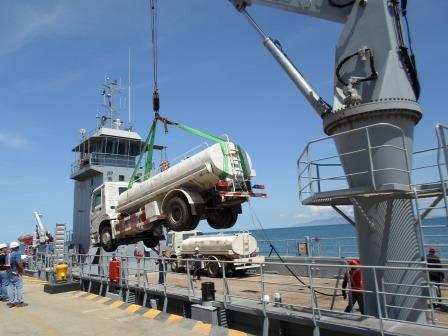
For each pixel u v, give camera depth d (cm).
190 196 1077
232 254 1969
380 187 660
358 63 758
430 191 686
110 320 1028
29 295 1508
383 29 741
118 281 1470
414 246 704
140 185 1262
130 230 1321
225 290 995
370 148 677
